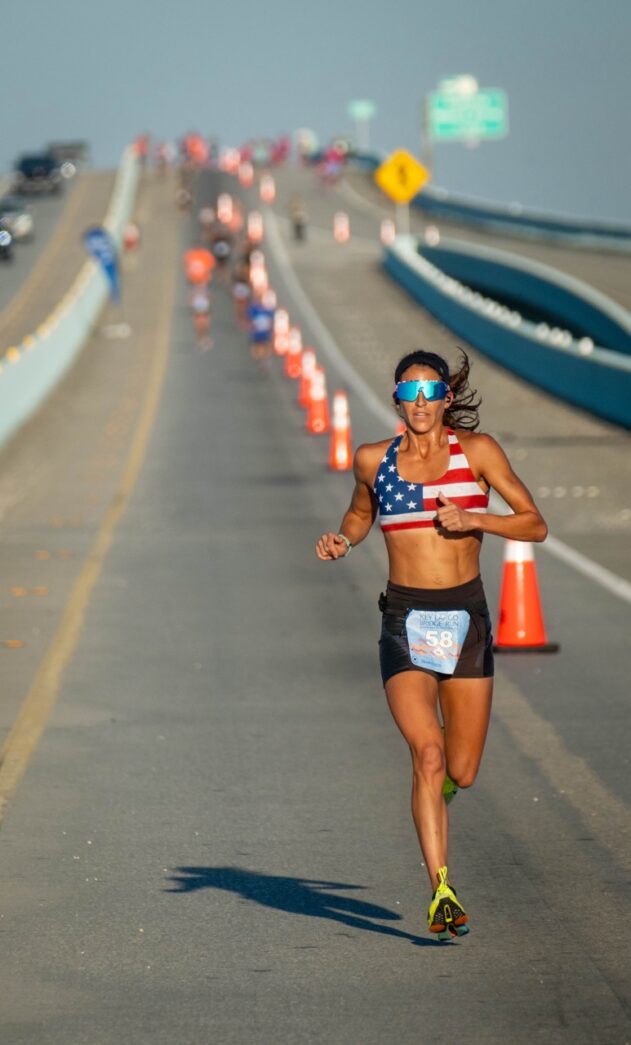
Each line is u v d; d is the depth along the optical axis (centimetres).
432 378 1800
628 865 2042
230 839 2181
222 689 3150
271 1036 1516
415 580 1820
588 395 9506
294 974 1678
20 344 14762
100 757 2639
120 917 1867
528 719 2866
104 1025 1549
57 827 2247
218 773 2533
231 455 7938
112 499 6425
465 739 1827
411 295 18612
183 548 5116
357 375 12306
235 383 12006
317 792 2412
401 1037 1510
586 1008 1575
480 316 13562
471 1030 1523
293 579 4500
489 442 1823
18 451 8381
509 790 2411
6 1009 1595
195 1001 1609
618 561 4766
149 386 11856
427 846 1725
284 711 2962
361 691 3120
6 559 4938
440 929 1714
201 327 14925
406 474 1822
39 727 2850
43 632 3778
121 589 4375
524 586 3478
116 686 3189
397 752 2652
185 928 1827
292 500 6278
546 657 3425
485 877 2002
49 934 1812
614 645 3531
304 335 15525
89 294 17038
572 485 6588
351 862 2070
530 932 1797
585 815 2273
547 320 17150
